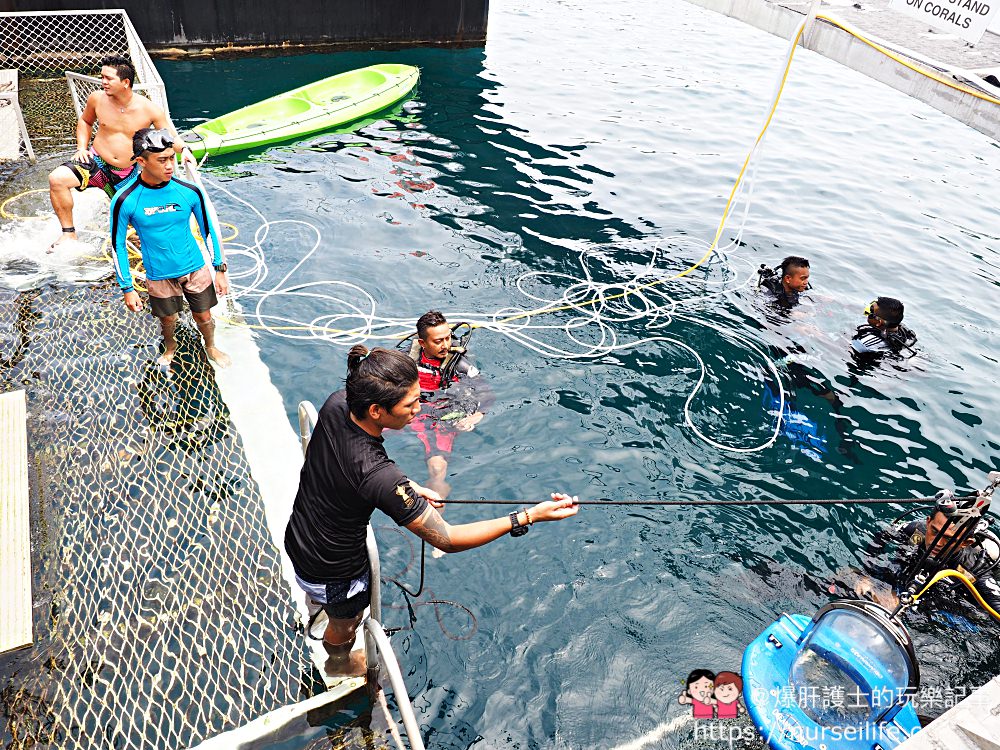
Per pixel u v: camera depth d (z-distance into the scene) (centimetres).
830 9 1229
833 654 385
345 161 1010
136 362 563
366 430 292
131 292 526
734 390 652
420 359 581
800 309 770
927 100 933
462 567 477
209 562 412
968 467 590
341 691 348
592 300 761
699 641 445
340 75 1245
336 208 888
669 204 983
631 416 615
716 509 537
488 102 1270
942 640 452
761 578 488
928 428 628
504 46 1578
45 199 764
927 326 765
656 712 405
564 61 1519
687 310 757
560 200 962
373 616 334
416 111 1203
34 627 372
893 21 1192
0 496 425
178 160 892
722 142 1196
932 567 471
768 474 570
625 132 1202
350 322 692
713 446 593
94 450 479
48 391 524
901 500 433
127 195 484
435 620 442
